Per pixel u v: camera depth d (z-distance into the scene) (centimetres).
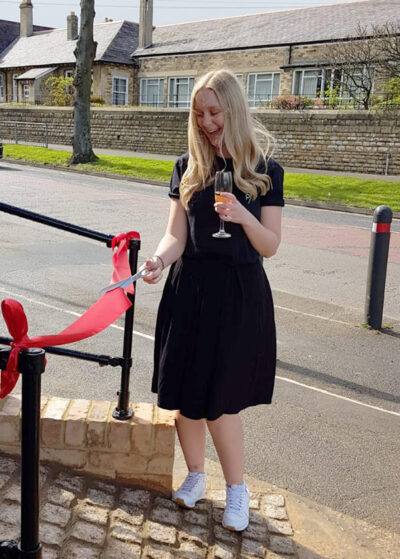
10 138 3347
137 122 2794
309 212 1470
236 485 263
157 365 259
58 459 273
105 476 274
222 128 234
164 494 275
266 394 262
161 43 3688
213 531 257
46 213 1154
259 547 253
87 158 2278
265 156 246
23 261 765
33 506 156
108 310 210
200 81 236
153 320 573
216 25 3619
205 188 239
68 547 229
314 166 2308
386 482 327
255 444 359
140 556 231
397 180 1964
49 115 3133
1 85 4375
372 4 3106
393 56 2192
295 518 282
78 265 762
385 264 573
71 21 4078
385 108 2125
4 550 159
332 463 343
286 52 3008
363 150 2183
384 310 653
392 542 276
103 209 1252
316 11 3262
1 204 252
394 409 417
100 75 3578
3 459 275
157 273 239
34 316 557
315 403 419
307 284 747
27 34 4581
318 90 2900
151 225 1080
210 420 241
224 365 239
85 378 432
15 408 281
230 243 237
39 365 148
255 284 245
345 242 1052
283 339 544
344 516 292
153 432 268
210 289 239
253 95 3203
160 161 2353
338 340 549
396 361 505
